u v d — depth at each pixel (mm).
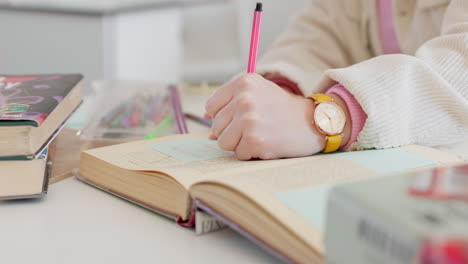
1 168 487
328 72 588
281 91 551
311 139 526
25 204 494
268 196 355
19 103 561
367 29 912
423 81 565
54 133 586
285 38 975
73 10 2189
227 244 400
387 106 542
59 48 2209
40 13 2129
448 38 617
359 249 228
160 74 2408
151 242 403
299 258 310
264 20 2201
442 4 743
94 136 727
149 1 2316
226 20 2166
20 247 393
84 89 1303
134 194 488
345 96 560
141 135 737
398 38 838
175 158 530
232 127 516
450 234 196
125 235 417
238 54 2154
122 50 2340
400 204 223
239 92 534
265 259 373
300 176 410
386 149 538
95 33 2271
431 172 265
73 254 380
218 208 383
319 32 931
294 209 336
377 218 217
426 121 565
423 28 780
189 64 2191
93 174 545
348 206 234
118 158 531
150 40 2387
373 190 240
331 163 461
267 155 511
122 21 2314
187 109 990
